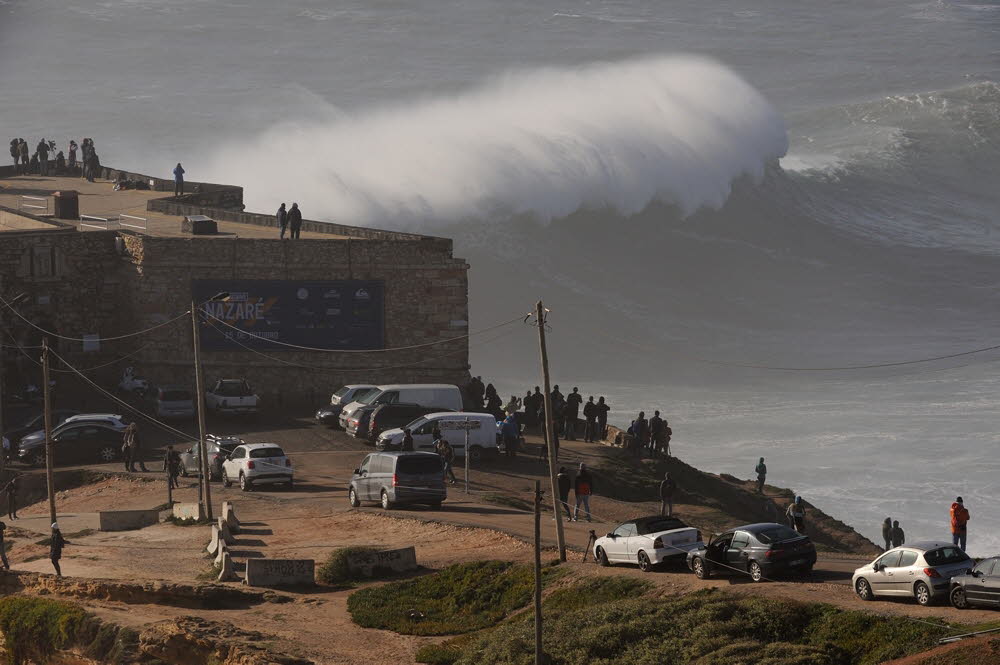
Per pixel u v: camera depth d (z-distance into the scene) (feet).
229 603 450.30
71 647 426.51
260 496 614.75
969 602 330.54
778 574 386.93
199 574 485.97
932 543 350.23
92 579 471.21
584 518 586.04
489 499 602.44
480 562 461.78
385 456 576.61
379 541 518.78
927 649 307.99
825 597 361.30
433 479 572.10
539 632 352.08
